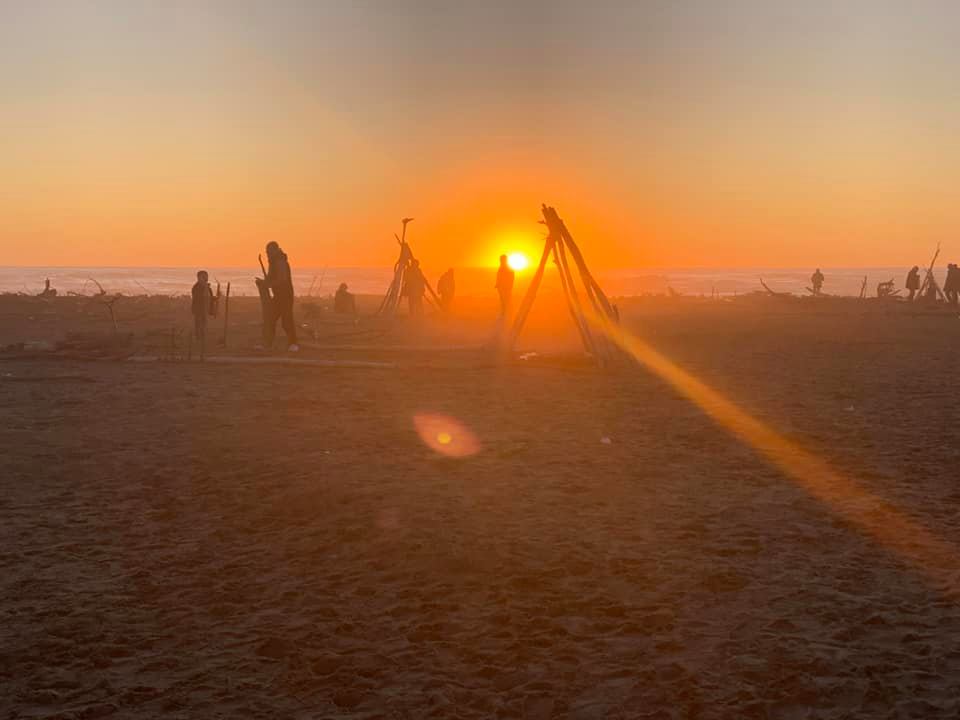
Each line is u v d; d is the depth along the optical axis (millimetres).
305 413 14141
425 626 5984
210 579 6902
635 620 6082
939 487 9617
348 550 7539
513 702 4977
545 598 6480
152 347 24266
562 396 16156
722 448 11625
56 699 5070
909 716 4816
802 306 49531
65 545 7672
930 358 23125
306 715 4855
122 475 10055
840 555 7410
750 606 6328
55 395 15758
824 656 5500
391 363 20594
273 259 23656
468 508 8695
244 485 9602
